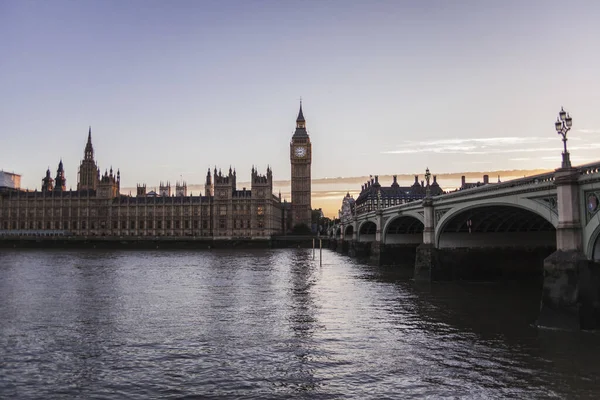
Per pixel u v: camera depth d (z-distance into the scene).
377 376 26.08
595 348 29.56
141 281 69.81
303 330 36.44
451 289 56.78
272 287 61.47
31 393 24.12
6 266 98.69
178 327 37.78
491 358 28.69
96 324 39.03
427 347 31.34
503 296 51.28
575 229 33.47
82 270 89.19
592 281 32.91
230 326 38.00
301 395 23.66
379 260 94.75
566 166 34.06
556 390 23.61
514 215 57.00
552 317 34.41
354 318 40.59
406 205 75.06
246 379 25.89
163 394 23.95
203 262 112.25
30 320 40.72
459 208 55.22
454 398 22.95
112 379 26.00
